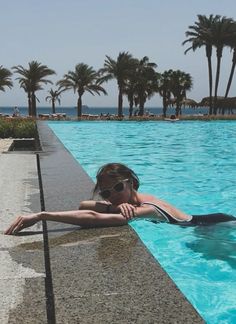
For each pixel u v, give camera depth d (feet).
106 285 8.47
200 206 24.03
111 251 10.48
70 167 24.22
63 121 134.62
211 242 15.14
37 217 12.73
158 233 15.69
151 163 42.39
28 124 59.41
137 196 15.49
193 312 7.37
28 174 23.70
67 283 8.59
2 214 14.88
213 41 160.56
